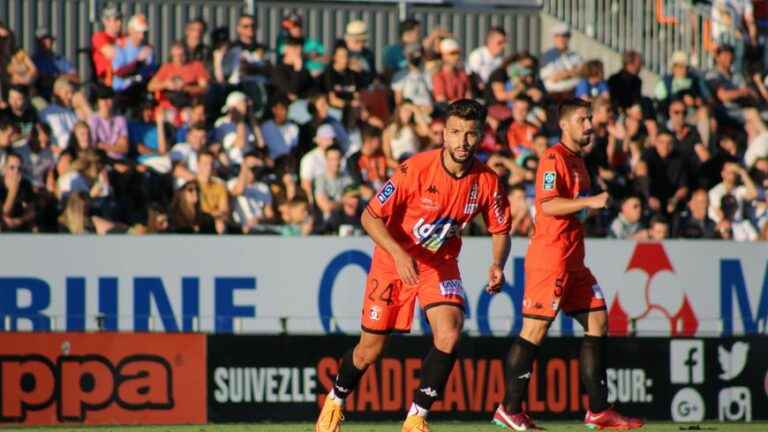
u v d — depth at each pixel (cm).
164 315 3856
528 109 5172
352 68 5125
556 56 5475
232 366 3538
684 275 4206
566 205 2747
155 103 4869
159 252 3859
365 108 5062
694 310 4209
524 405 3666
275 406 3566
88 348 3438
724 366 3841
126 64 4897
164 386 3488
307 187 4669
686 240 4206
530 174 4866
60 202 4397
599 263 4141
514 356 2931
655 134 5184
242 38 5075
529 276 2900
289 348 3581
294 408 3578
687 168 5069
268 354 3566
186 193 4388
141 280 3847
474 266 4006
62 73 4894
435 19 5912
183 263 3872
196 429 3303
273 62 5603
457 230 2394
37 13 5338
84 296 3809
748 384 3853
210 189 4488
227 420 3528
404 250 2355
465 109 2273
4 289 3756
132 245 3844
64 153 4453
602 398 2891
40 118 4666
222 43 5012
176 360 3500
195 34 4994
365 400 3566
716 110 5472
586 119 2833
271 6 5691
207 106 4866
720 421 3809
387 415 3578
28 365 3391
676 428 3341
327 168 4684
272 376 3566
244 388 3544
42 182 4475
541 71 5428
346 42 5238
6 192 4309
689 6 5800
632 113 5197
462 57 5959
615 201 4916
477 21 5972
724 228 4991
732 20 5797
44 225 4366
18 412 3375
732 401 3838
